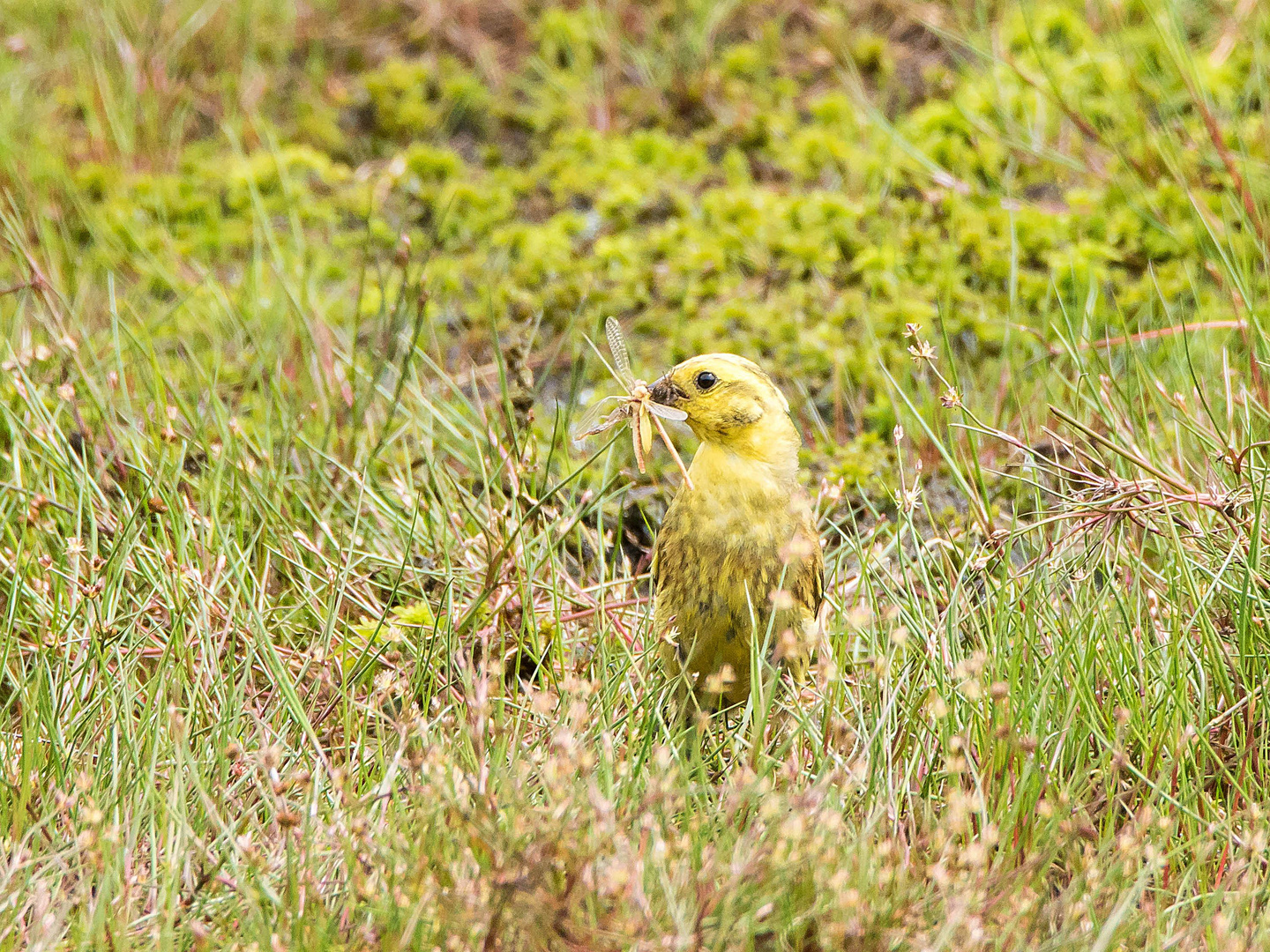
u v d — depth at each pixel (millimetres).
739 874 6531
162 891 7102
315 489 10938
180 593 9484
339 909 7047
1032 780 7730
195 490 10891
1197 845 7363
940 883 6863
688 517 8734
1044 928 6926
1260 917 6883
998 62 14812
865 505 11031
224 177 16094
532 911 6500
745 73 17391
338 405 12172
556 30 17984
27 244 14039
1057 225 13992
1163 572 9164
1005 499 11312
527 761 7836
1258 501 8648
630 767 7746
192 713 8383
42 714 8344
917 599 8977
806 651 8766
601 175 15828
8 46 16844
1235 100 15258
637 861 6602
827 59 16875
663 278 14156
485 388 13008
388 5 18766
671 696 8750
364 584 10258
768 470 8641
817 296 13758
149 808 7648
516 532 9656
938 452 11672
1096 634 8469
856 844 6984
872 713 8250
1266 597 8766
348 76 18234
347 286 14406
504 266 14609
